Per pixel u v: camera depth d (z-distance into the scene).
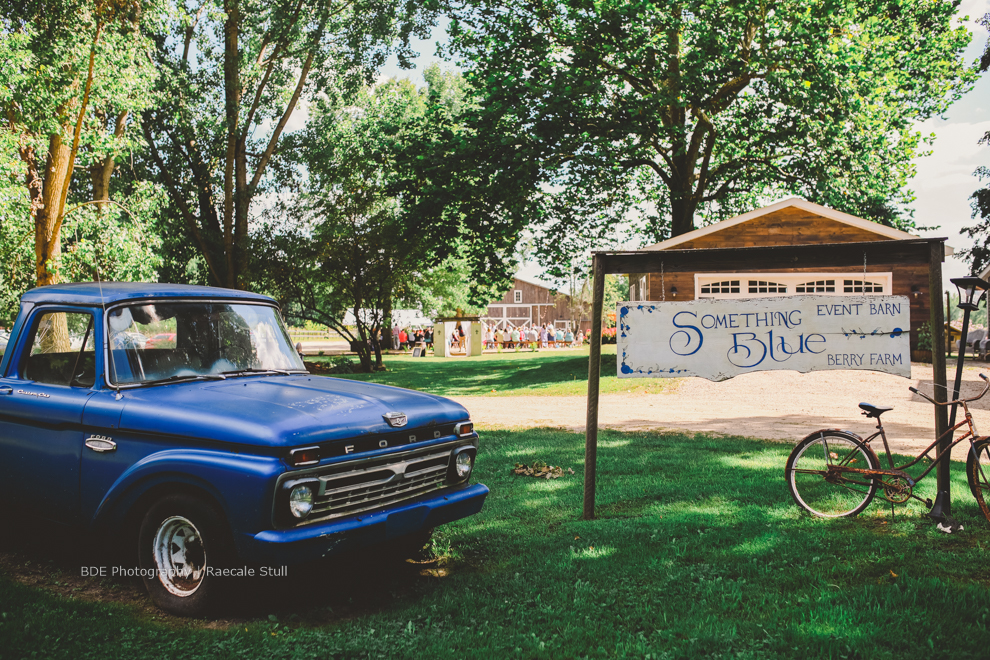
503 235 23.62
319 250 26.12
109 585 4.62
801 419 12.22
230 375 5.02
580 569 4.75
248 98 29.58
